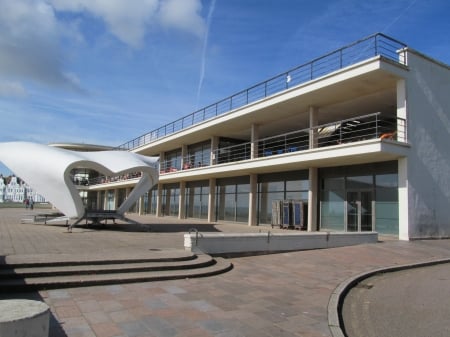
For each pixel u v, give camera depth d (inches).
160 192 1599.4
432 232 714.2
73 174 2463.1
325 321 246.7
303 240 557.6
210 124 1127.6
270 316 253.8
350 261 485.1
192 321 237.0
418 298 320.2
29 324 151.5
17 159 809.5
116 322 229.3
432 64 762.8
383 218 743.1
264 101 915.4
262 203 1044.5
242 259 476.7
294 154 819.4
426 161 721.6
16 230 716.7
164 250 459.8
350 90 779.4
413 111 711.1
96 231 748.6
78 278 318.0
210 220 1227.2
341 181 835.4
